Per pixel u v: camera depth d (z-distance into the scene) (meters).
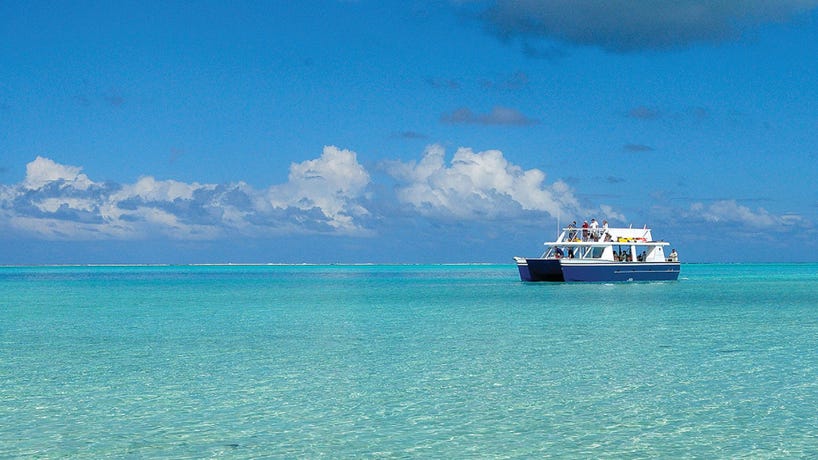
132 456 12.27
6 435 13.48
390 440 13.13
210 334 28.30
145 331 29.50
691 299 46.97
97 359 21.95
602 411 15.09
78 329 30.39
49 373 19.59
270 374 19.36
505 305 42.62
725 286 66.50
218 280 100.44
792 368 19.78
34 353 23.19
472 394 16.75
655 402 15.84
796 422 14.10
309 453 12.41
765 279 88.56
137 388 17.61
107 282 93.00
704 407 15.35
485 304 43.66
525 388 17.36
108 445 12.87
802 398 16.11
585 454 12.28
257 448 12.70
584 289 58.22
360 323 32.31
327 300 49.47
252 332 28.95
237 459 12.09
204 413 15.10
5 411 15.29
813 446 12.59
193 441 13.10
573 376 18.83
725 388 17.20
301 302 47.47
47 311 40.31
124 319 35.03
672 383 17.83
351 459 12.09
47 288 72.94
